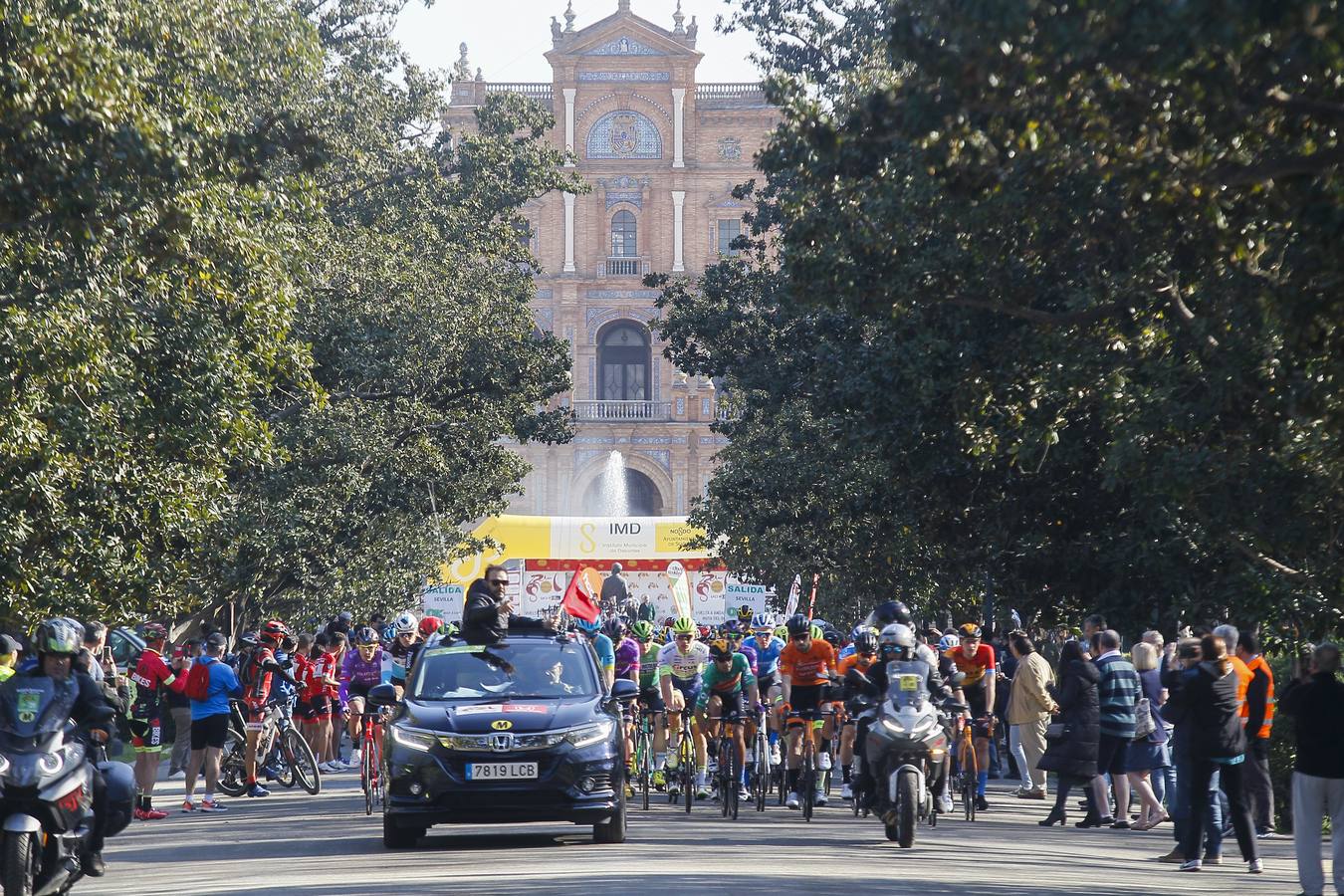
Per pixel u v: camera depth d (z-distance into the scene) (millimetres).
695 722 53719
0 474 52156
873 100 31359
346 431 90812
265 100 67812
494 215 127250
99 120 37875
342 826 48375
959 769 54969
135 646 90188
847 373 69812
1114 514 68875
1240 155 29875
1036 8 23188
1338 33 20719
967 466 67000
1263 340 41375
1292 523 48781
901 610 43250
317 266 87750
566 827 46469
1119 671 49656
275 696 64188
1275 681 58625
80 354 49656
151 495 59812
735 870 33250
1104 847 43719
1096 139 28078
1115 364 48812
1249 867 38625
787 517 102250
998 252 44969
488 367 109750
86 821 29734
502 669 41969
